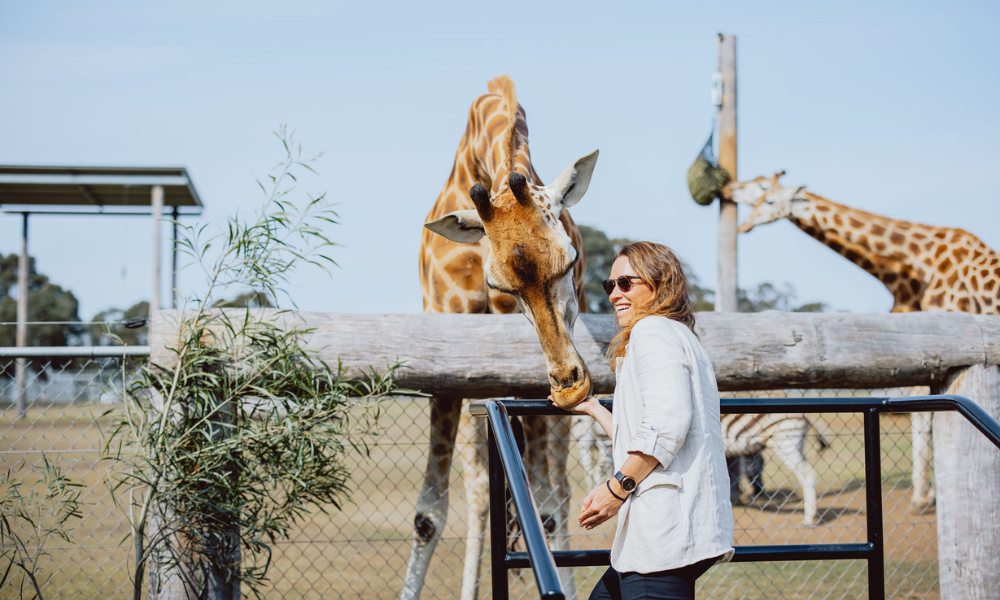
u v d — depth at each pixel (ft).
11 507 11.93
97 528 19.42
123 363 11.33
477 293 14.84
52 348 11.59
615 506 6.85
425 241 16.15
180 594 11.04
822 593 16.65
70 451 11.98
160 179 42.37
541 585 5.69
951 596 13.30
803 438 23.84
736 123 34.06
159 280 41.39
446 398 13.42
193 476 10.66
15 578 15.71
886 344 12.98
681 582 6.90
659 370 6.90
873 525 8.57
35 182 41.93
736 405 8.09
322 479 11.33
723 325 12.63
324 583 17.13
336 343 11.61
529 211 9.98
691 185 33.94
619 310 7.82
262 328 11.27
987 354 13.20
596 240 115.85
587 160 11.04
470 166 15.10
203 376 10.95
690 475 6.95
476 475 15.37
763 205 32.19
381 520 23.04
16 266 128.16
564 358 9.33
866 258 30.32
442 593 16.90
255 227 11.14
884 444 32.60
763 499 27.53
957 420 13.28
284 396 11.02
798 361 12.69
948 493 13.41
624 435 7.29
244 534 11.15
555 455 15.39
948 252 29.01
